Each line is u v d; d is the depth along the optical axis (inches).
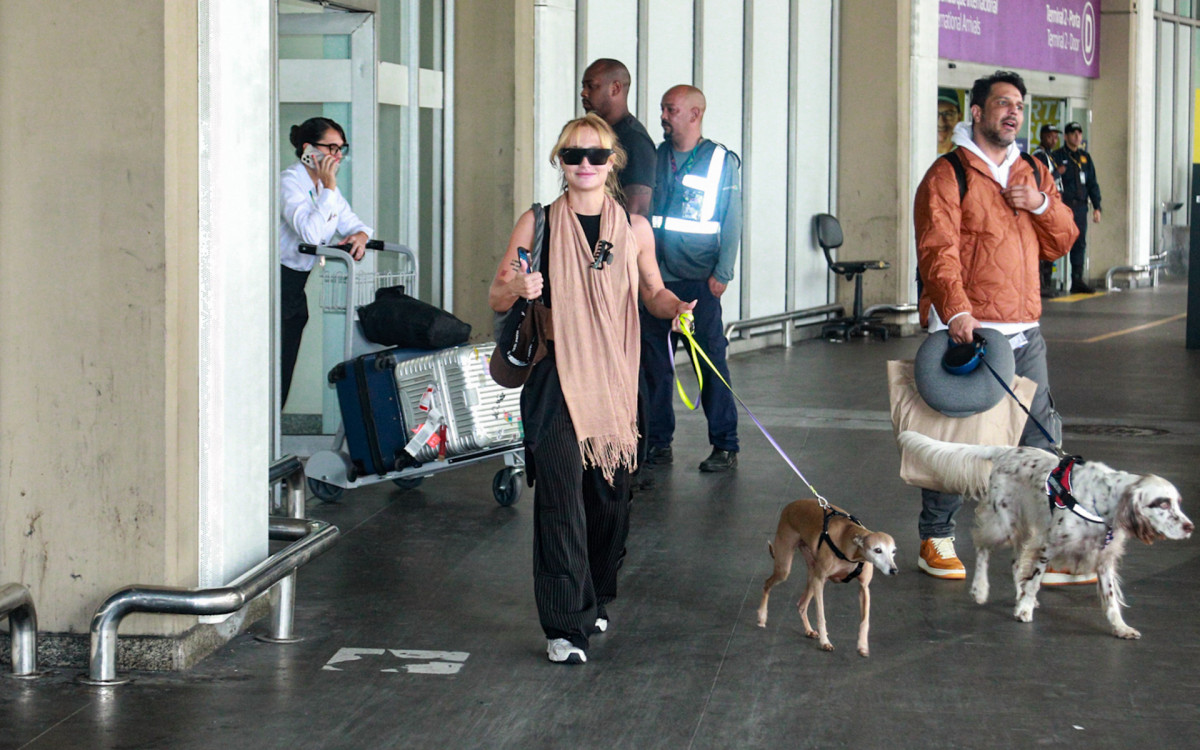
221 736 149.8
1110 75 879.7
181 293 170.1
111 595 165.5
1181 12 1003.3
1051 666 175.0
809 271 592.4
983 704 161.2
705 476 295.7
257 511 187.6
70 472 168.4
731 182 293.4
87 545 169.2
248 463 183.9
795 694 164.1
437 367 253.1
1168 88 992.2
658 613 196.9
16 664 167.2
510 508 263.7
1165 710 159.6
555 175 382.3
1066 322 663.8
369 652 178.9
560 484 172.1
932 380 208.4
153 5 162.4
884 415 379.6
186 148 168.6
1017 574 194.4
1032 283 219.5
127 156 164.4
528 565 222.8
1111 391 430.3
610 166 177.3
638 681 168.2
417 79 350.0
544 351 172.4
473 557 227.3
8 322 167.6
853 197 615.8
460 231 370.6
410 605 200.1
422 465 255.3
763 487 284.4
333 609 197.8
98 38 163.5
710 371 297.1
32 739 148.4
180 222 169.0
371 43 316.2
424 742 148.4
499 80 362.3
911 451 207.6
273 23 240.5
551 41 373.7
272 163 244.7
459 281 372.2
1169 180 1013.2
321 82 317.4
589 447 172.7
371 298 305.4
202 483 173.8
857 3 604.4
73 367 167.2
